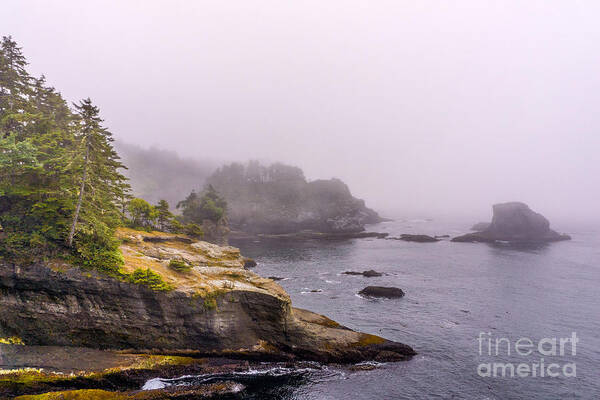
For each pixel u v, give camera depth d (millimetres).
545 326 47312
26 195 33562
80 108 33281
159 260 42000
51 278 30625
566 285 71812
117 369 29078
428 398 29422
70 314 31062
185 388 28156
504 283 73438
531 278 78562
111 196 48406
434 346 40344
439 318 50344
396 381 32219
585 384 32156
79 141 35469
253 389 30125
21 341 29578
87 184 34844
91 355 30328
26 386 25594
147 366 30328
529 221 160750
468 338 42906
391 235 188000
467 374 33781
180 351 33969
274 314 37344
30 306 30156
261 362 35594
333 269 90312
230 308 36250
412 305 56938
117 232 47594
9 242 30578
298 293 64625
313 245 146750
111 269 32906
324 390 30328
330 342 37375
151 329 33281
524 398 29688
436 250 127375
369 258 109312
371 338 39188
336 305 56812
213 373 31953
